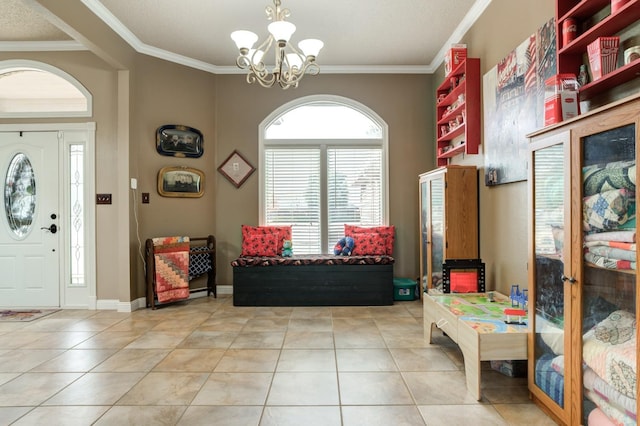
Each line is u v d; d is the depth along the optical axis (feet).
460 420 6.02
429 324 9.43
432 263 12.20
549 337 6.05
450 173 10.80
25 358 8.71
